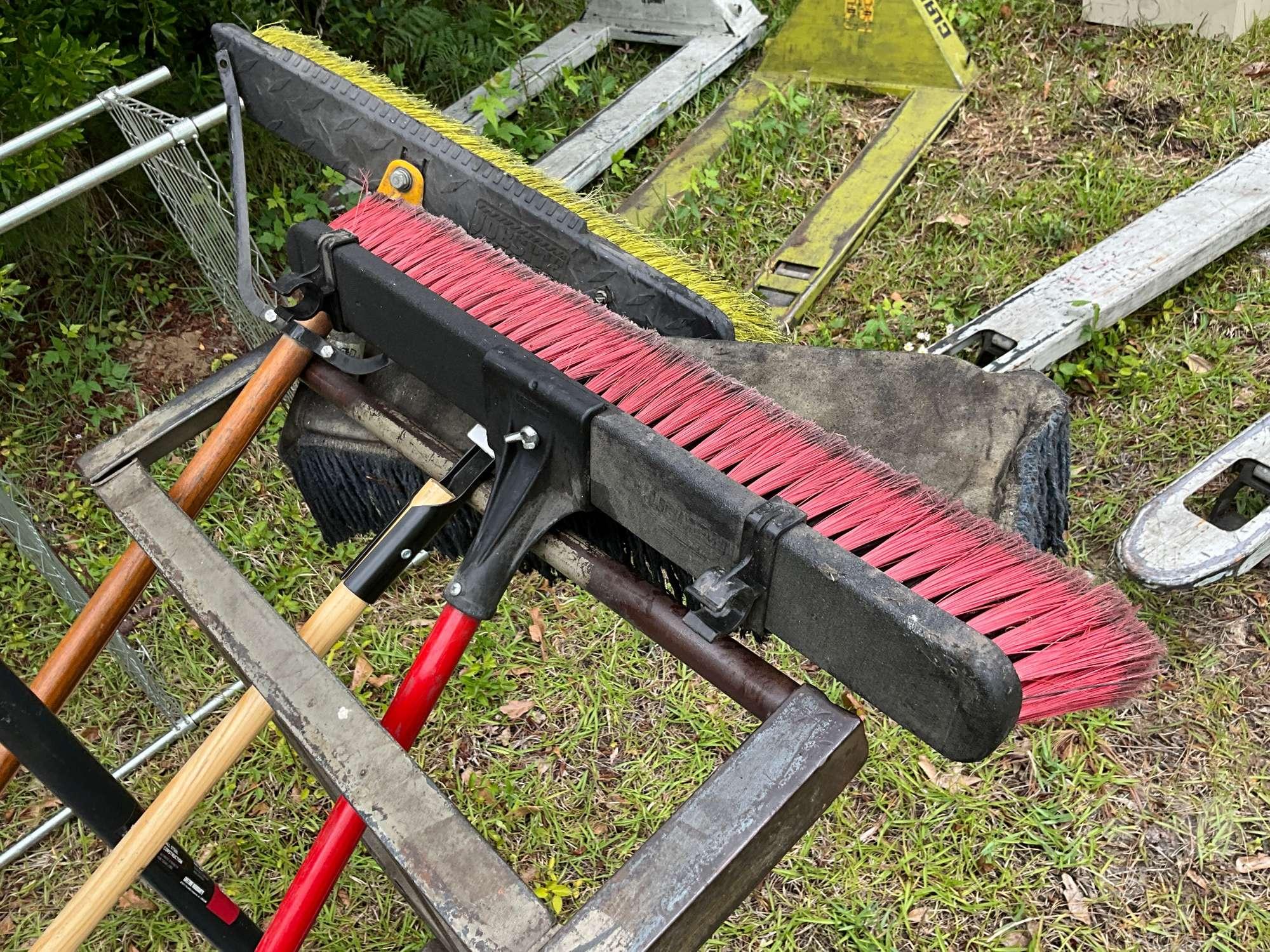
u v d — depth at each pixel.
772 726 1.05
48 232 3.28
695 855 0.98
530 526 1.26
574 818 2.36
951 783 2.32
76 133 2.80
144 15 3.11
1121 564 2.46
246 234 1.82
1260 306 3.26
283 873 2.29
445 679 1.24
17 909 2.27
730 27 4.39
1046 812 2.26
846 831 2.27
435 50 4.06
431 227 1.54
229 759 1.27
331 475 1.79
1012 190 3.78
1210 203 3.31
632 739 2.47
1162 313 3.28
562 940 0.96
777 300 3.39
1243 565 2.41
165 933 2.21
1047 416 1.33
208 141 3.48
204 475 1.48
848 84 4.28
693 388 1.31
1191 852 2.18
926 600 0.97
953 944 2.11
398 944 2.17
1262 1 4.25
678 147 4.02
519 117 4.17
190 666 2.64
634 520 1.19
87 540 2.90
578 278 1.83
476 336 1.25
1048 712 1.05
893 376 1.42
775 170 3.93
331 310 1.48
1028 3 4.59
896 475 1.21
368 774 1.11
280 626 1.23
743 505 1.05
